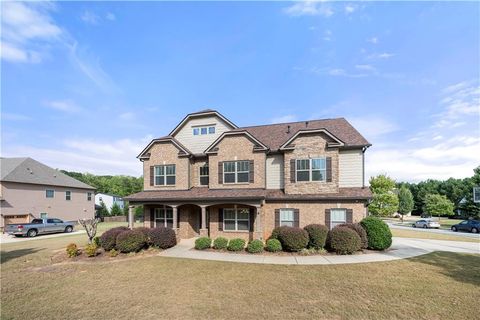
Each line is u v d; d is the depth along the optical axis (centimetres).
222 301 777
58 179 3806
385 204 3781
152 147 2148
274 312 699
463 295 805
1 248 1817
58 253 1562
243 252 1474
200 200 1792
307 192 1738
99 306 759
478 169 4138
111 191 7419
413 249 1547
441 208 4738
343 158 1764
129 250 1446
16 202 3156
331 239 1414
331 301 768
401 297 792
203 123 2164
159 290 881
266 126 2334
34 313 722
